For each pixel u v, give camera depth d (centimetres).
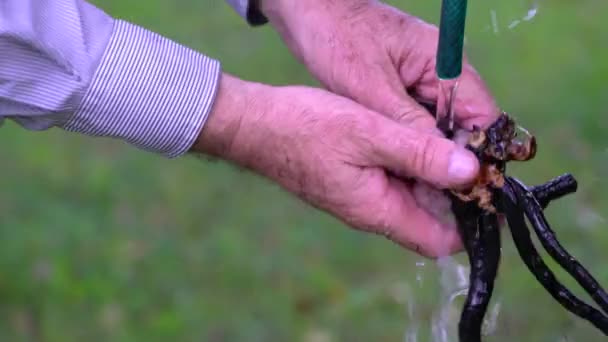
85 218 321
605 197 293
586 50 390
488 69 376
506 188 138
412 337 218
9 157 353
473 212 140
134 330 280
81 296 291
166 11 447
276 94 149
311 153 146
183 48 150
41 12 143
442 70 142
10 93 145
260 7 175
